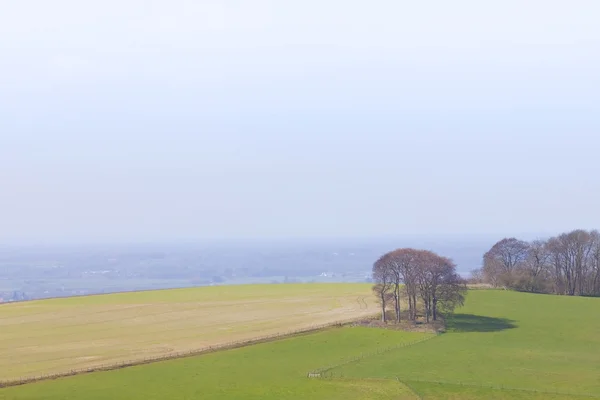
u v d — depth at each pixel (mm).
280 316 106562
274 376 67438
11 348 81500
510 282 133875
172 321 102625
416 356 76938
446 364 73125
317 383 64688
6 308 117625
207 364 72812
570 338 88938
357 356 76938
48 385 63344
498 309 109875
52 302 124875
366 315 105250
